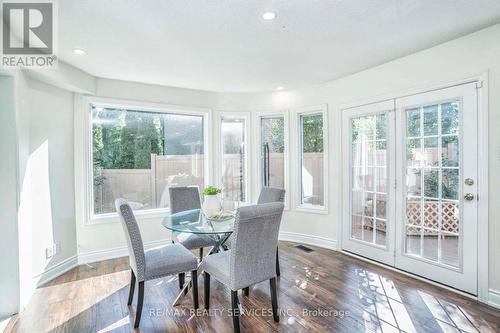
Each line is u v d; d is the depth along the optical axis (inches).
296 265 127.1
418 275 112.4
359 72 133.6
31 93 107.8
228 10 76.9
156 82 145.9
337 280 111.0
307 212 160.7
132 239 81.8
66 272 122.6
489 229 91.4
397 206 119.8
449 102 101.7
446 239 103.7
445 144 103.5
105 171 143.9
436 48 103.9
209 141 167.6
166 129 160.7
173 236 121.2
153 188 157.1
